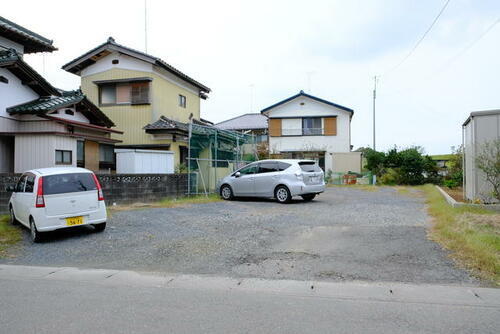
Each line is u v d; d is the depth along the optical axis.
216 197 14.08
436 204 10.73
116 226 8.55
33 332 3.38
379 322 3.56
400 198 14.30
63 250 6.71
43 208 7.26
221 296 4.34
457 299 4.16
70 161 12.96
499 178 9.30
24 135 12.22
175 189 14.06
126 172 14.16
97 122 15.63
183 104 21.33
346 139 30.55
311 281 4.86
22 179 8.70
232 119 40.50
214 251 6.34
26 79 13.22
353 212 10.09
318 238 7.02
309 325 3.49
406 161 24.61
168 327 3.46
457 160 20.81
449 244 6.18
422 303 4.05
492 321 3.57
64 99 13.73
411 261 5.51
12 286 4.79
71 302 4.16
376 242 6.59
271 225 8.32
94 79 18.59
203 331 3.37
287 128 31.28
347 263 5.54
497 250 5.48
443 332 3.34
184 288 4.66
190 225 8.52
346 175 25.09
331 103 30.47
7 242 7.32
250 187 13.20
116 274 5.30
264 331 3.37
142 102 17.88
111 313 3.82
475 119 9.69
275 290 4.55
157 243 6.95
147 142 17.81
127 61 18.09
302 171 12.62
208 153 15.65
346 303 4.08
